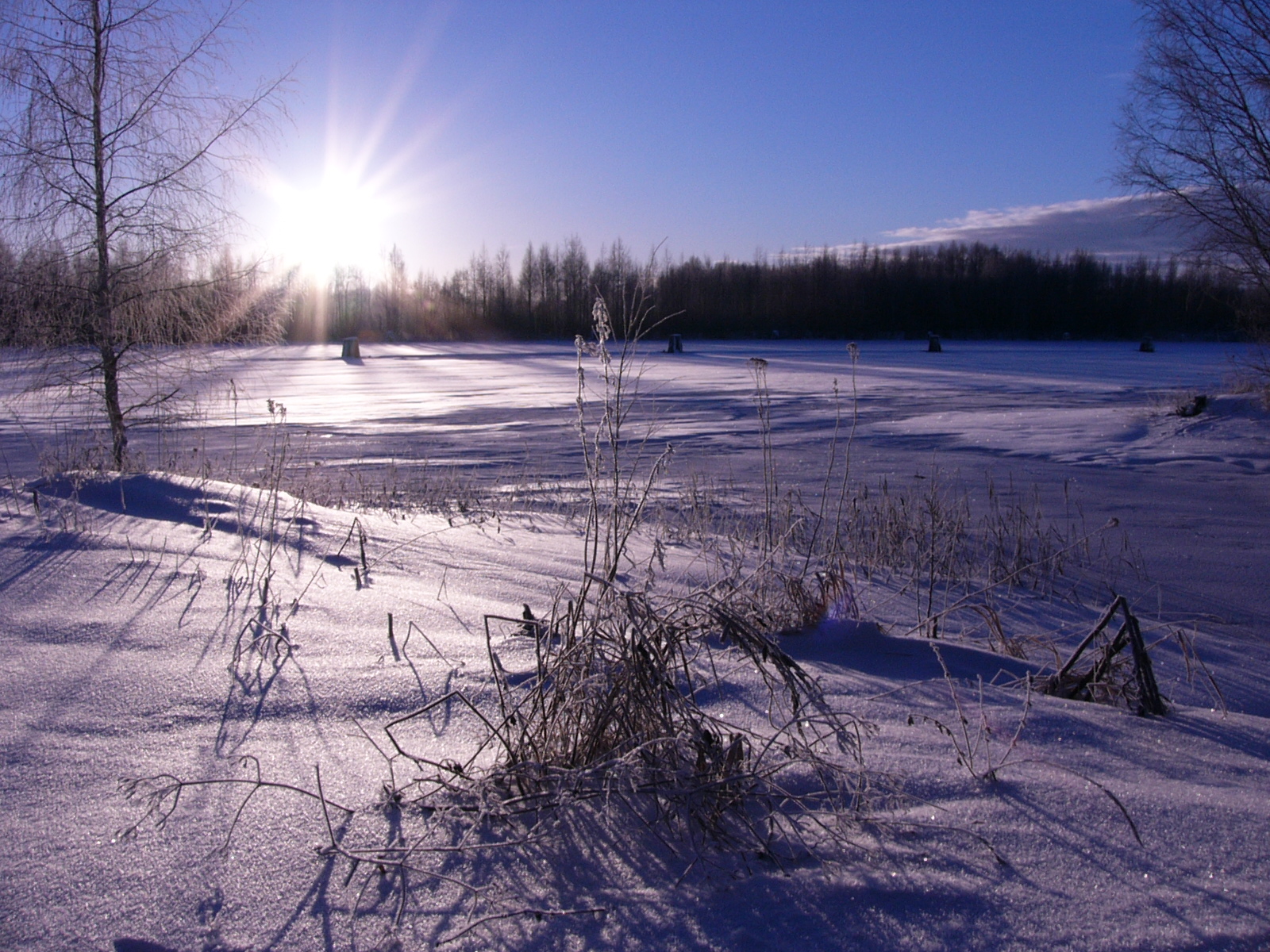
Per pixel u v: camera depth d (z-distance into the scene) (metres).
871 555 6.33
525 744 2.26
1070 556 6.92
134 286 7.45
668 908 1.72
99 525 4.75
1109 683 3.35
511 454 12.88
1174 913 1.77
